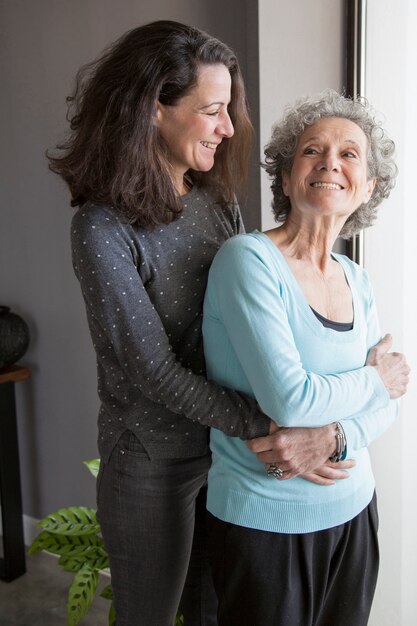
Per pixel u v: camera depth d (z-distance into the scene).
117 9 2.00
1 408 2.33
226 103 1.23
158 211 1.20
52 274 2.38
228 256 1.15
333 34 1.56
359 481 1.25
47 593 2.34
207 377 1.28
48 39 2.18
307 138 1.18
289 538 1.17
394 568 1.79
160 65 1.15
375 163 1.23
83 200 1.26
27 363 2.53
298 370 1.09
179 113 1.20
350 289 1.28
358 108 1.22
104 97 1.17
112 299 1.16
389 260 1.69
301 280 1.20
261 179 1.69
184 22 1.86
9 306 2.54
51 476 2.57
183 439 1.33
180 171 1.31
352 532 1.24
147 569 1.38
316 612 1.22
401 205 1.65
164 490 1.35
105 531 1.39
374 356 1.27
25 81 2.28
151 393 1.19
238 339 1.12
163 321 1.27
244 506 1.17
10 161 2.40
